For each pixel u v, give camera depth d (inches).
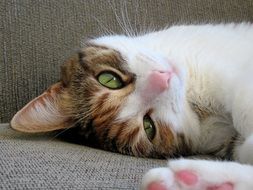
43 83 11.8
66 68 10.4
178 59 9.5
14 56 11.7
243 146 6.5
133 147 9.1
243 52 9.3
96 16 12.4
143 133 9.2
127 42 9.9
